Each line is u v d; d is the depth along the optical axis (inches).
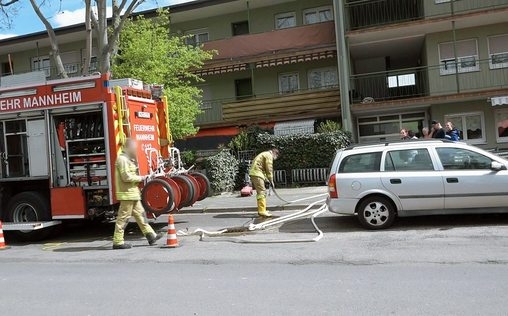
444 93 826.8
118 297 232.1
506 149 784.9
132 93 415.8
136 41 719.1
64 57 1128.8
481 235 327.9
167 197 385.7
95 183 403.9
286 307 203.8
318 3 975.0
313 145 742.5
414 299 206.4
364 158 378.6
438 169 363.3
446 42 829.8
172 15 1013.8
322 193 617.3
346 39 839.1
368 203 371.2
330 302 207.6
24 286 263.1
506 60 810.8
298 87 976.9
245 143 779.4
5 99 417.7
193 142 951.6
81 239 425.7
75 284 262.1
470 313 186.7
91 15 648.4
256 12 1005.2
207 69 960.9
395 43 889.5
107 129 393.4
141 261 314.0
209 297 224.1
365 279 241.0
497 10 755.4
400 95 888.9
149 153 434.0
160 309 210.1
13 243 422.0
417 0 871.1
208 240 374.0
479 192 353.7
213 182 690.2
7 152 422.0
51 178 407.8
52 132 409.1
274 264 283.9
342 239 344.2
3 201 432.5
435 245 307.1
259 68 995.9
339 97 885.8
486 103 811.4
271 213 501.7
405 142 378.0
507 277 233.1
